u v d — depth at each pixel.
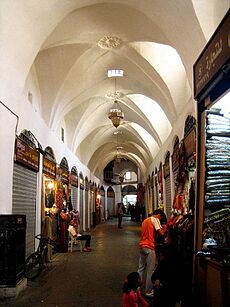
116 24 7.64
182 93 9.35
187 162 8.16
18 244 5.83
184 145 8.48
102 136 20.09
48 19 6.45
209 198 3.90
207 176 3.94
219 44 3.20
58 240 11.12
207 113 4.03
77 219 13.86
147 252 5.62
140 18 7.16
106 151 25.53
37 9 6.02
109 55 9.48
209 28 5.36
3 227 5.67
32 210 8.54
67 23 7.39
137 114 14.27
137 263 8.84
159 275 4.27
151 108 13.70
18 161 7.02
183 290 4.02
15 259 5.62
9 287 5.55
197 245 3.92
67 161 14.03
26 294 5.72
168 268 4.26
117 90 12.36
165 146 13.19
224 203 3.89
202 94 3.93
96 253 10.90
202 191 3.96
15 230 5.68
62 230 11.24
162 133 14.20
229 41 2.96
